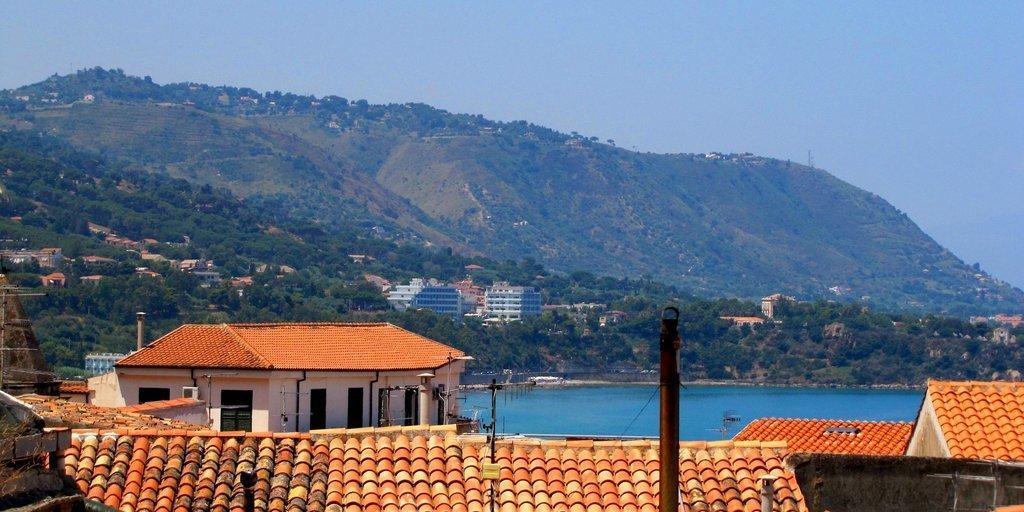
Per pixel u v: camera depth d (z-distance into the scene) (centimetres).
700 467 3759
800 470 3812
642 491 3647
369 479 3678
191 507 3506
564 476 3719
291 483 3659
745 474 3728
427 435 3862
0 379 5928
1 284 6150
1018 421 4391
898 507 3862
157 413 6197
